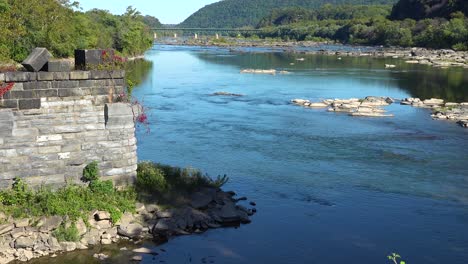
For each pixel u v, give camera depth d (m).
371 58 142.38
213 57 146.00
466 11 182.25
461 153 39.41
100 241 21.34
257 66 113.12
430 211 27.19
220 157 36.84
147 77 87.25
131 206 22.80
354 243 23.14
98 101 22.64
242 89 73.62
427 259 21.83
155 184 24.62
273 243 22.83
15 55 63.09
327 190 30.20
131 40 131.12
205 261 20.88
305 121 51.03
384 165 35.81
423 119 53.25
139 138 42.00
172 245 21.91
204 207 24.95
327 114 55.28
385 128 48.44
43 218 20.77
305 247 22.59
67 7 91.31
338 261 21.47
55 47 72.19
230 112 55.12
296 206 27.41
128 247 21.33
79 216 21.42
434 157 38.16
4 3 65.06
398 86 79.81
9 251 19.72
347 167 35.16
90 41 90.88
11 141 21.02
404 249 22.70
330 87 77.94
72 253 20.47
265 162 35.88
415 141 43.22
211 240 22.64
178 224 23.03
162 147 39.31
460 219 26.17
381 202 28.41
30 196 21.20
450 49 157.75
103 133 22.86
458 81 86.12
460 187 31.30
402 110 58.72
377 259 21.73
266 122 50.06
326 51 168.25
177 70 101.12
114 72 22.78
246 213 25.69
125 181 23.66
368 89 76.25
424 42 175.88
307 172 33.75
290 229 24.36
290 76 92.25
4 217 20.33
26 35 67.38
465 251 22.62
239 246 22.34
